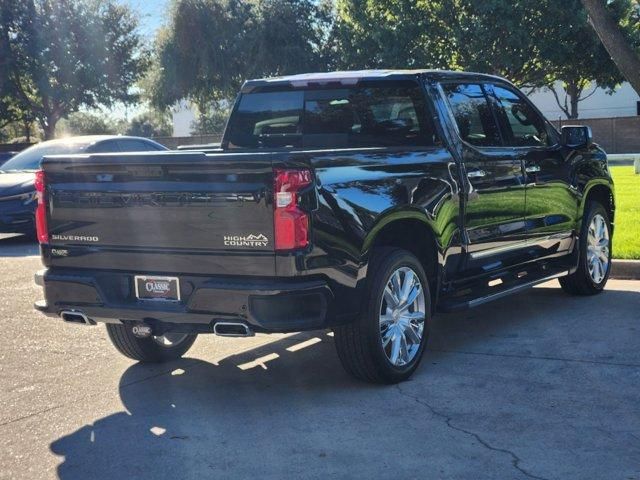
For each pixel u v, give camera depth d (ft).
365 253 17.03
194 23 134.31
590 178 26.32
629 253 31.19
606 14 35.60
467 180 20.54
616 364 19.24
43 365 20.83
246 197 15.83
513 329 23.06
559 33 114.93
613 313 24.58
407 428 15.57
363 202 17.04
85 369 20.45
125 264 17.40
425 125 20.63
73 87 126.82
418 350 18.95
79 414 17.01
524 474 13.33
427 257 19.84
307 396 17.74
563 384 17.90
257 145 23.34
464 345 21.56
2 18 122.01
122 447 15.07
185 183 16.43
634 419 15.70
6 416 16.97
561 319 24.00
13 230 43.50
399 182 18.16
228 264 16.17
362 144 21.71
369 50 126.52
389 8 122.42
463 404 16.83
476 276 21.40
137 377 19.67
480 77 22.89
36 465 14.37
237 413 16.79
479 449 14.43
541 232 23.91
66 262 18.20
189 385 18.92
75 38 125.90
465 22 114.21
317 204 16.03
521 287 22.66
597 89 176.65
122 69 131.03
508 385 17.98
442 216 19.47
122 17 129.59
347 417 16.30
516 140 23.66
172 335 20.97
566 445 14.49
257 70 136.98
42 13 124.57
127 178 17.07
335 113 22.06
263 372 19.80
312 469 13.78
